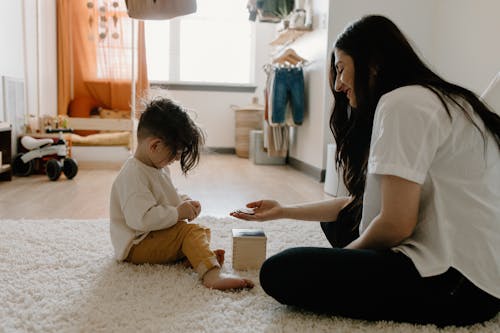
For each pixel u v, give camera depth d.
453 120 0.86
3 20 3.26
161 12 2.23
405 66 0.93
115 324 0.91
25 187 2.82
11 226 1.69
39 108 3.82
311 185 3.19
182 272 1.24
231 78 5.46
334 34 3.19
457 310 0.91
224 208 2.32
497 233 0.88
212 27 5.38
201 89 5.33
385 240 0.90
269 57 5.41
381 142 0.87
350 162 1.17
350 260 0.91
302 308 1.01
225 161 4.69
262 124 5.05
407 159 0.84
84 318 0.94
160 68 5.35
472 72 2.78
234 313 0.97
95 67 4.37
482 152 0.87
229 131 5.42
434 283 0.88
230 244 1.54
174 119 1.24
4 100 3.22
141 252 1.28
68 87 4.36
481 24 2.69
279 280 0.93
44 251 1.40
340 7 3.16
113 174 3.46
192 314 0.97
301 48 4.03
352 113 1.12
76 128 3.86
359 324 0.94
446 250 0.86
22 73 3.61
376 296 0.90
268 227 1.78
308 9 3.66
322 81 3.35
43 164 3.41
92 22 4.29
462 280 0.88
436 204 0.88
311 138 3.66
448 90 0.89
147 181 1.28
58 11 4.28
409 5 3.15
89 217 2.01
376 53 0.93
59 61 4.30
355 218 1.19
